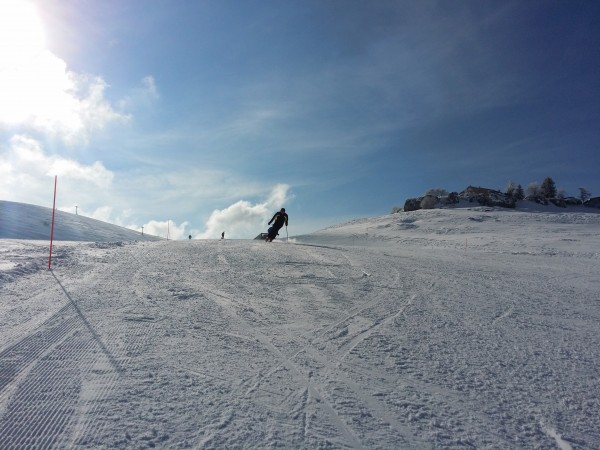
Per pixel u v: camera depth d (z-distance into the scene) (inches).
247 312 321.1
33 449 138.6
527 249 1302.9
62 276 396.8
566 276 656.4
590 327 343.9
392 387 205.9
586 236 1642.5
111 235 2092.8
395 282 476.1
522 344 286.2
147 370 202.5
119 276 411.2
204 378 199.6
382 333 290.2
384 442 157.9
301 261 580.7
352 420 171.9
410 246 1520.7
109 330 253.6
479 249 1350.9
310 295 392.5
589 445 167.0
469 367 238.4
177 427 156.2
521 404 197.8
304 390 196.2
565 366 250.1
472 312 362.9
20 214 2047.2
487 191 3129.9
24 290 336.8
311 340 268.2
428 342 277.0
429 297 411.5
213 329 273.9
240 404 177.6
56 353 215.8
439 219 2262.6
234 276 453.4
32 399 169.5
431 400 195.0
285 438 154.9
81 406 165.8
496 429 173.9
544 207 3213.6
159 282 395.5
